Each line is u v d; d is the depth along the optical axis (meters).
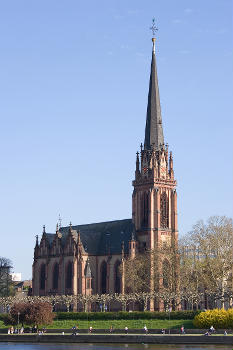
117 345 163.75
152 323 195.38
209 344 158.50
